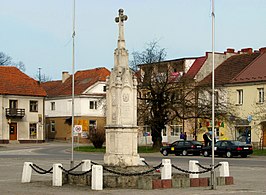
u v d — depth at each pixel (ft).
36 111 284.82
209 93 187.21
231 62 239.91
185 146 172.04
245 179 82.58
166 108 185.47
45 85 354.95
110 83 73.05
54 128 319.27
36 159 141.38
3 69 286.25
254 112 210.38
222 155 161.79
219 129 218.38
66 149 214.69
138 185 66.44
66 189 65.57
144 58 192.03
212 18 73.61
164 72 188.85
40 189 65.87
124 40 74.23
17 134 277.23
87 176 69.56
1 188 67.41
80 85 313.94
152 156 167.84
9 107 275.59
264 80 207.51
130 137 71.92
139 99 189.16
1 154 173.37
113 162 71.20
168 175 68.28
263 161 137.69
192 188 67.00
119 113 71.67
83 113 303.89
